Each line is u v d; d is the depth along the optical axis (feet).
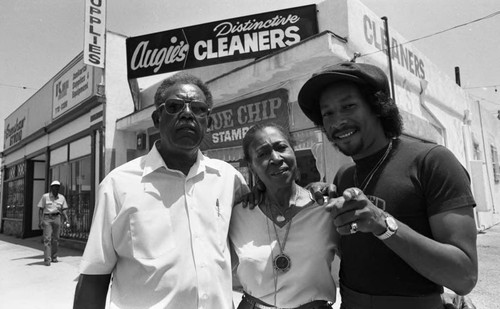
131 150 29.01
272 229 5.60
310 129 16.46
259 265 5.43
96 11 27.35
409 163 4.42
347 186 5.35
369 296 4.50
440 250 3.62
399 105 20.81
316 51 14.90
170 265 4.70
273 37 18.60
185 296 4.68
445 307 4.77
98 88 27.76
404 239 3.59
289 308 5.24
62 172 36.09
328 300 5.47
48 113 38.65
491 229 31.65
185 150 5.29
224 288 5.13
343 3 16.87
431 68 26.08
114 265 4.96
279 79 17.69
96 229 4.84
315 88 4.96
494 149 40.83
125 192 4.93
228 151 20.51
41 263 24.09
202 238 5.04
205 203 5.29
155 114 5.68
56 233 24.52
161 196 5.03
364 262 4.59
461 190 3.94
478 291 13.50
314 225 5.50
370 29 18.47
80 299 4.75
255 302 5.44
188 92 5.31
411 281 4.29
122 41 29.96
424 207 4.25
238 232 5.82
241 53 19.27
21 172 46.62
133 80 29.60
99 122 28.91
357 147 4.80
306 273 5.28
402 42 22.09
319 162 15.97
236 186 6.23
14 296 16.14
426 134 22.76
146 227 4.80
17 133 48.26
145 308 4.57
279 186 5.56
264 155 5.61
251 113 19.35
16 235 45.44
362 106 4.71
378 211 3.62
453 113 29.81
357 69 4.62
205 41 20.22
